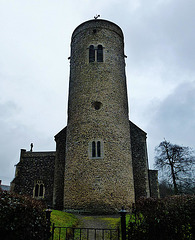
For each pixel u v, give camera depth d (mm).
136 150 21625
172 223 7402
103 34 20375
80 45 20438
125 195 15984
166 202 8031
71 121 18469
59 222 10594
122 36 22312
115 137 17234
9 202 6141
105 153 16516
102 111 17703
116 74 19500
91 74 18953
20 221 6242
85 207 15305
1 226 5738
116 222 11625
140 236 7902
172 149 23969
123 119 18406
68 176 16906
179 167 23062
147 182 20547
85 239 9305
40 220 7160
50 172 24734
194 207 7336
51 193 23703
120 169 16500
